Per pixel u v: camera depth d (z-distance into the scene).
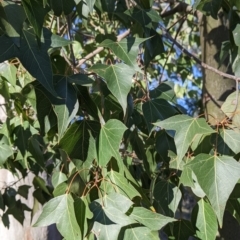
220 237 0.89
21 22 0.43
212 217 0.58
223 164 0.50
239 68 0.66
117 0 0.83
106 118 0.64
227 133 0.54
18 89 0.79
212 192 0.49
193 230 0.61
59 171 0.80
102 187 0.53
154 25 0.71
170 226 0.62
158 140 0.67
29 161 0.96
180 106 0.79
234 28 0.69
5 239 1.28
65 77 0.51
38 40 0.45
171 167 0.63
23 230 1.25
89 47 1.13
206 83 0.93
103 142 0.53
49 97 0.50
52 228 1.27
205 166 0.50
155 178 0.68
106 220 0.49
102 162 0.53
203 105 0.93
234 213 0.59
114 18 0.89
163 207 0.63
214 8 0.71
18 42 0.43
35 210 1.12
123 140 0.75
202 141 0.55
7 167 0.93
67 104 0.50
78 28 1.35
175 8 1.04
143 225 0.50
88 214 0.50
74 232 0.50
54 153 0.95
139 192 0.56
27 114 0.84
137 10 0.68
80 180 0.55
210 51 0.93
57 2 0.58
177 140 0.53
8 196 1.06
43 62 0.45
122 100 0.54
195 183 0.57
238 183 0.55
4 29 0.43
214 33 0.93
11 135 0.81
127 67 0.56
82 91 0.54
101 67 0.56
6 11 0.43
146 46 0.69
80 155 0.54
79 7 0.74
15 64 0.67
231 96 0.63
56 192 0.55
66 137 0.53
